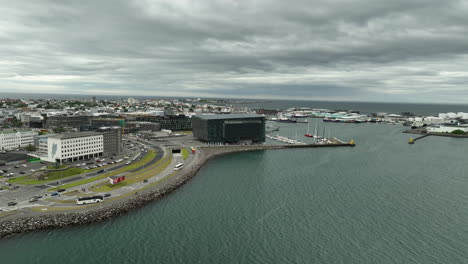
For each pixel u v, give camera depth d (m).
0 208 140.00
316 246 120.44
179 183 192.38
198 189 186.88
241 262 109.56
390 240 125.44
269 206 159.62
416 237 128.00
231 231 131.38
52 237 123.62
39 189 166.88
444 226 138.00
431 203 165.50
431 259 112.81
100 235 126.06
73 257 111.00
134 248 116.88
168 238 124.56
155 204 160.25
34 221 129.75
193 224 137.38
